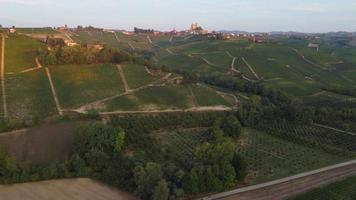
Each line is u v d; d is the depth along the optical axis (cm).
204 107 17850
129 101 17088
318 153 14600
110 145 12238
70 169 11038
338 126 17950
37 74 18250
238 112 17338
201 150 11700
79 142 12131
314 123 18488
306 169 12938
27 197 9712
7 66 18550
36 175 10594
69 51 19488
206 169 10694
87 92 17400
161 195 9575
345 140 16325
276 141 15575
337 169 13100
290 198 10612
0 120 13812
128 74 19425
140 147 13062
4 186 10250
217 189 10662
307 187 11506
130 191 10194
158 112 16662
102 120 15225
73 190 10175
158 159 12056
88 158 11325
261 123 17238
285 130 17112
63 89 17400
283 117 18512
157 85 18812
